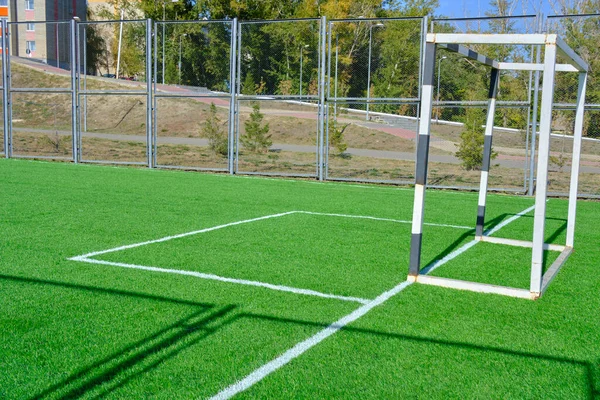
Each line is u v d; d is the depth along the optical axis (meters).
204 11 45.72
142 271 5.20
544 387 3.13
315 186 12.27
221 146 17.47
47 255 5.70
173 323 3.93
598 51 11.37
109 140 20.84
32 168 13.86
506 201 10.88
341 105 15.41
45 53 37.12
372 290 4.81
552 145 17.45
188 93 14.60
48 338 3.63
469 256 6.21
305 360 3.38
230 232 7.06
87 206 8.73
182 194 10.39
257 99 13.94
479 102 11.88
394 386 3.10
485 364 3.40
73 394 2.93
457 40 4.80
